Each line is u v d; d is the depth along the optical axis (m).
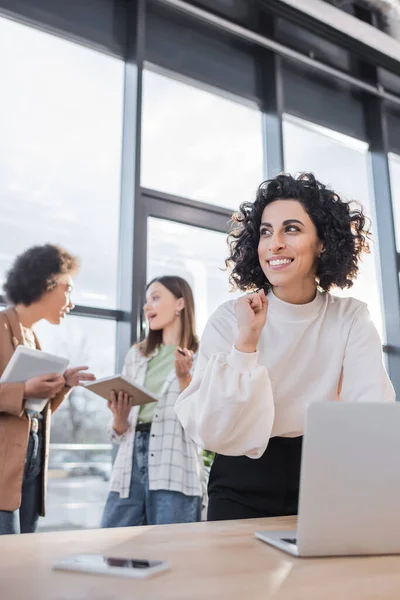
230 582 0.65
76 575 0.67
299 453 1.28
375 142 4.54
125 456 2.34
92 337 2.99
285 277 1.36
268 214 1.40
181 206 3.39
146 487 2.26
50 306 2.19
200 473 2.34
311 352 1.36
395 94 4.69
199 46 3.77
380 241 4.42
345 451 0.80
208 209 3.49
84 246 3.05
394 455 0.81
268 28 3.94
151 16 3.60
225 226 3.53
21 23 3.13
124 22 3.48
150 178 3.38
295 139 4.17
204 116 3.71
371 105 4.60
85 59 3.31
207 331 1.38
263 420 1.16
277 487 1.23
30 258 2.18
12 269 2.18
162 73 3.61
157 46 3.58
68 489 2.77
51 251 2.22
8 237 2.83
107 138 3.27
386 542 0.81
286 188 1.40
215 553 0.79
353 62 4.34
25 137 2.99
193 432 1.22
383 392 1.29
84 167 3.14
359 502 0.80
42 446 2.08
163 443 2.28
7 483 1.86
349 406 0.81
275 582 0.65
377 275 4.39
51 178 3.02
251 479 1.24
